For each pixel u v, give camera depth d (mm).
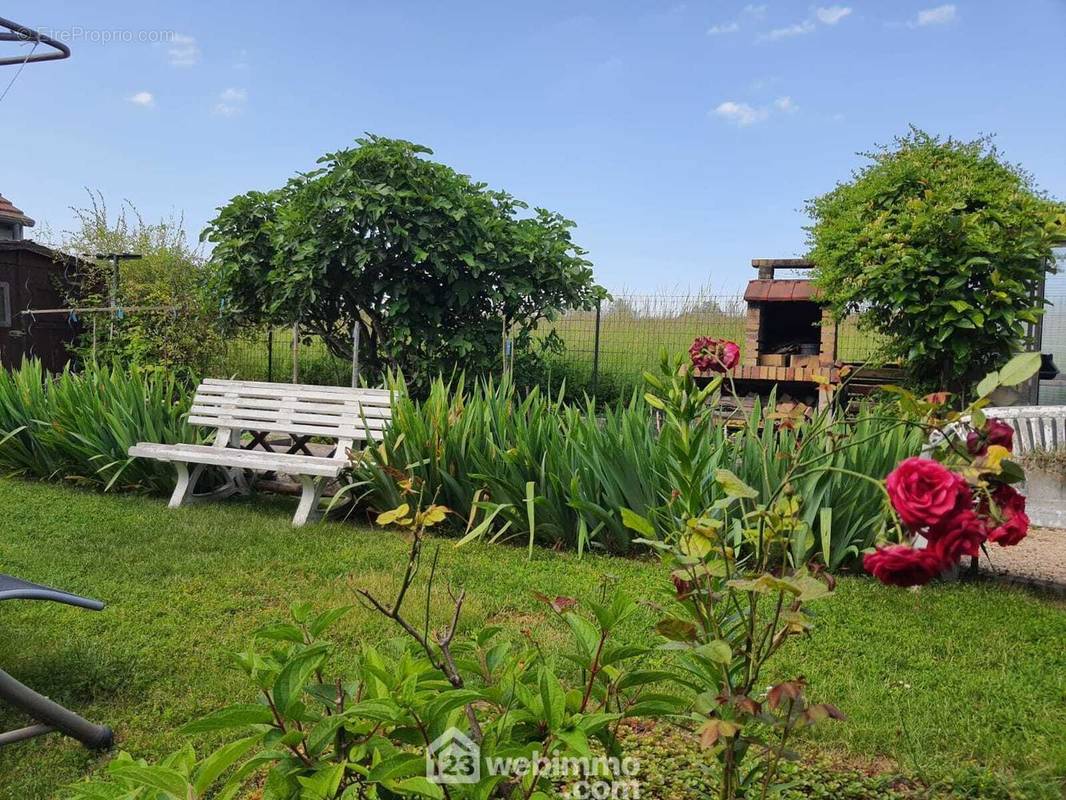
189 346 11445
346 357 9719
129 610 3695
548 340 9750
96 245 13594
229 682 2965
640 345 10375
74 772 2410
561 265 8953
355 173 8344
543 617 3713
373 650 1711
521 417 5445
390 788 1377
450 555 4723
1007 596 4137
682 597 1679
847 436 1854
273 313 9289
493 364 8859
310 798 1288
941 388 7301
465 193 9102
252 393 6379
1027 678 3131
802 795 2258
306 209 8391
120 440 6172
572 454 5160
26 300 11961
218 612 3705
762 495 4410
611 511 4898
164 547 4727
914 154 7867
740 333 9781
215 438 6734
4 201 14539
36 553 4559
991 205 6961
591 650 1688
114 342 11812
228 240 9219
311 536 5039
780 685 1450
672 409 2135
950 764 2471
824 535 4246
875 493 4445
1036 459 4793
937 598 4082
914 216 7000
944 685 3055
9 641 3307
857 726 2678
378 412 5797
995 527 1348
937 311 6926
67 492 6254
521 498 5062
